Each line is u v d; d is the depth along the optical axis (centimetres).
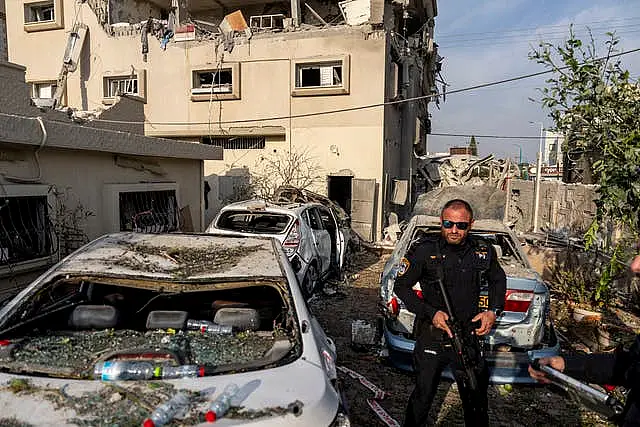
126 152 605
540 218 1046
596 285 602
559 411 354
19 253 466
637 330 529
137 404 177
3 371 202
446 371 391
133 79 1423
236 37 1316
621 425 187
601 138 396
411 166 1659
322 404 187
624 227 496
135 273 263
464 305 274
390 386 389
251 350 243
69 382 192
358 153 1252
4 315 244
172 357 220
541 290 376
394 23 1472
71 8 1454
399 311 402
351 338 482
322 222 775
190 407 175
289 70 1280
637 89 388
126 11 1579
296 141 1295
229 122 1342
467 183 1978
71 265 271
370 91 1231
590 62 392
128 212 643
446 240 281
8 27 1523
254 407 177
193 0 1656
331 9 1656
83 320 271
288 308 258
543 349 375
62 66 1434
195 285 259
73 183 541
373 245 1116
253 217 699
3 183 445
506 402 366
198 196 821
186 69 1362
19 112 612
